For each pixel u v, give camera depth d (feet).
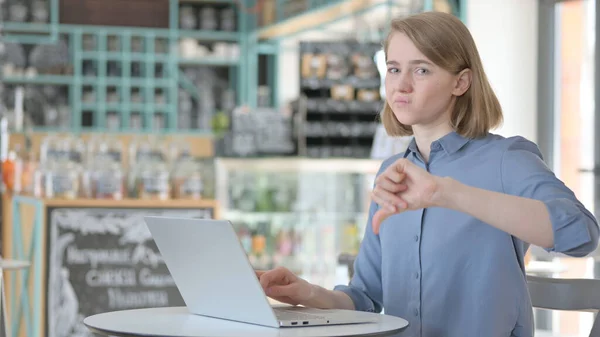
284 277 6.68
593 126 18.26
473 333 6.20
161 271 15.21
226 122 26.58
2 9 29.99
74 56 30.55
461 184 5.12
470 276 6.23
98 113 30.81
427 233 6.39
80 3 30.89
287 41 30.63
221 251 5.37
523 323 6.34
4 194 19.42
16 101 29.45
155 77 31.58
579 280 6.72
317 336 4.92
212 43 32.27
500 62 20.62
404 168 5.12
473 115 6.39
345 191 18.89
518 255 6.36
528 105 20.59
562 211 5.13
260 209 18.76
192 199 15.57
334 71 20.02
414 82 6.27
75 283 14.83
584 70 18.99
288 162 18.72
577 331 17.21
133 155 16.62
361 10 22.67
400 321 5.61
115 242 15.02
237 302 5.54
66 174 15.34
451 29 6.27
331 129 19.89
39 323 14.65
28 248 15.84
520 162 6.02
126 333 5.13
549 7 20.11
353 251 18.69
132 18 31.32
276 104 30.96
